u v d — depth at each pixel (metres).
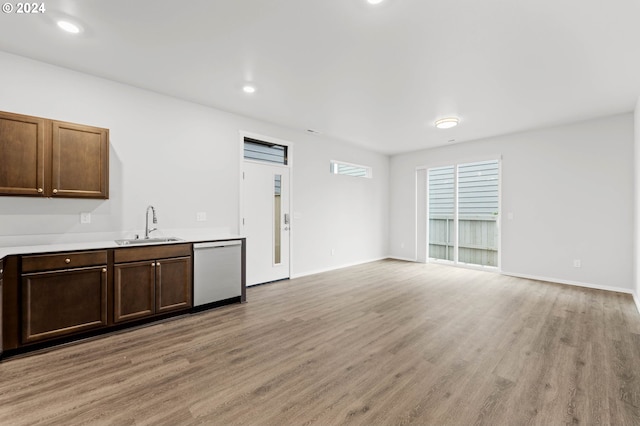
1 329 2.23
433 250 6.52
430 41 2.49
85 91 3.07
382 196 6.96
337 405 1.77
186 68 2.97
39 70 2.82
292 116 4.38
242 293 3.75
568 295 4.06
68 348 2.46
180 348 2.48
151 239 3.32
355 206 6.27
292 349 2.48
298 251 5.15
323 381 2.02
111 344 2.54
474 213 5.85
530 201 5.03
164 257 3.07
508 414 1.70
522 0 1.98
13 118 2.49
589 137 4.48
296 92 3.54
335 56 2.74
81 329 2.58
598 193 4.40
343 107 4.01
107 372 2.11
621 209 4.21
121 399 1.81
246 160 4.41
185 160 3.77
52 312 2.45
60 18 2.19
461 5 2.04
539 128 4.89
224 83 3.30
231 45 2.56
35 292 2.38
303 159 5.21
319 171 5.49
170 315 3.17
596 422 1.63
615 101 3.75
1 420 1.62
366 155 6.52
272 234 4.76
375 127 4.90
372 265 6.22
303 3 2.04
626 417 1.67
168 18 2.20
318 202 5.49
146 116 3.46
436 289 4.36
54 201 2.90
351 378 2.06
